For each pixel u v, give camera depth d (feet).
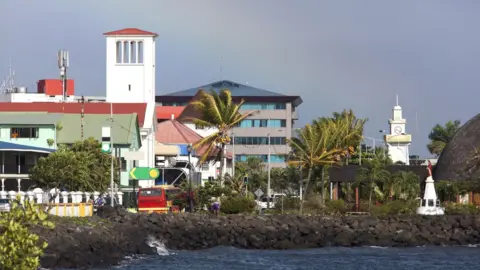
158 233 379.14
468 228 419.13
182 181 527.40
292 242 396.57
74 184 412.57
